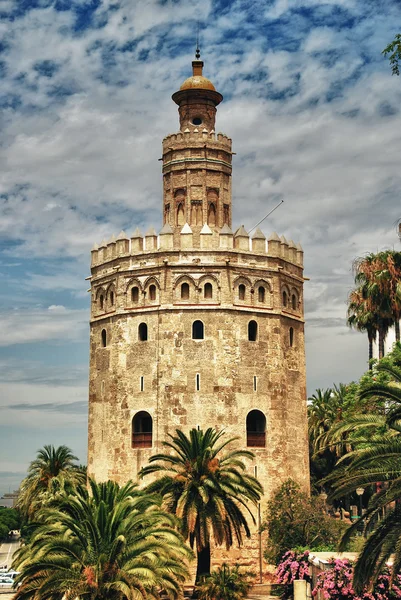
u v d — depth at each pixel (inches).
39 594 1552.7
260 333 2800.2
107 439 2797.7
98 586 1577.3
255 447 2723.9
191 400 2691.9
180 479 2214.6
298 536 2475.4
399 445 1421.0
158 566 1656.0
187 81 3085.6
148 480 2655.0
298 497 2576.3
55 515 1688.0
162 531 1722.4
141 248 2844.5
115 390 2797.7
